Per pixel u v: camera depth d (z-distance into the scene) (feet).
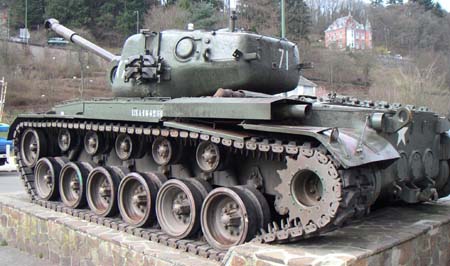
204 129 25.32
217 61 29.40
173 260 24.57
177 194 28.81
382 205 33.17
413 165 26.68
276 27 149.59
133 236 29.01
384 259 22.75
